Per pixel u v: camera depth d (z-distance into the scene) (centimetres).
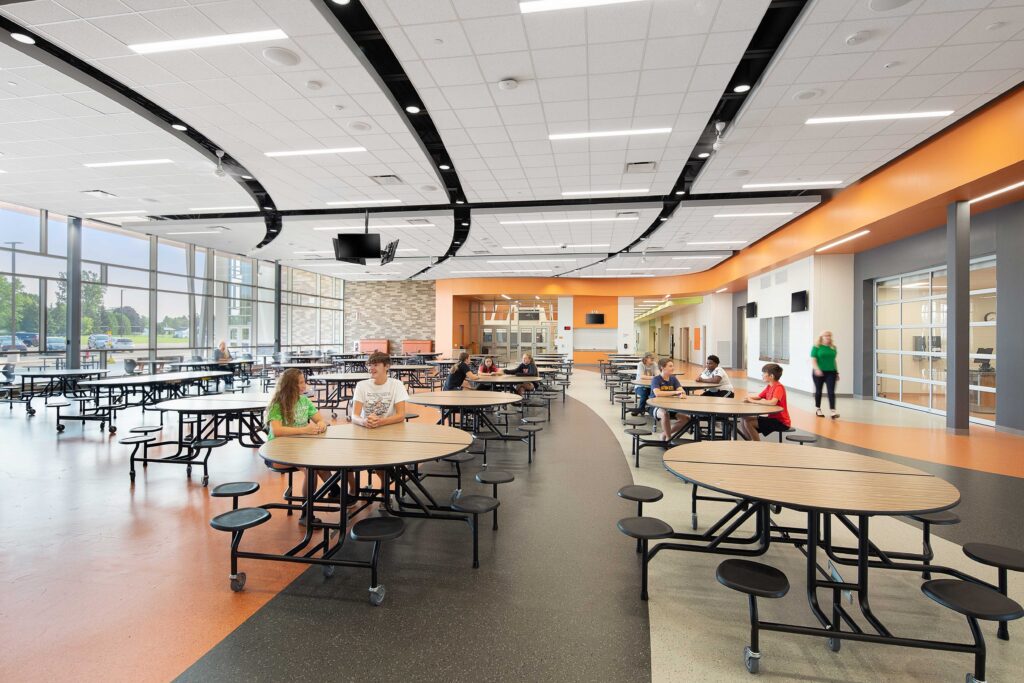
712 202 884
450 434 318
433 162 721
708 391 680
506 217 998
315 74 456
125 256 1202
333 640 207
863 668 193
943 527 342
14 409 881
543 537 322
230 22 379
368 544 308
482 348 2458
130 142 620
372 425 340
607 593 249
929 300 853
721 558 292
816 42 399
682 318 2725
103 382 664
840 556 292
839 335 1063
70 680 181
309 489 287
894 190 717
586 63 432
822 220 944
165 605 234
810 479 228
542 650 201
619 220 1020
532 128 573
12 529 328
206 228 1117
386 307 2208
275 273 1716
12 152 652
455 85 471
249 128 577
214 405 461
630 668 191
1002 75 452
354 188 823
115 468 487
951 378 671
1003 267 671
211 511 364
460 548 304
